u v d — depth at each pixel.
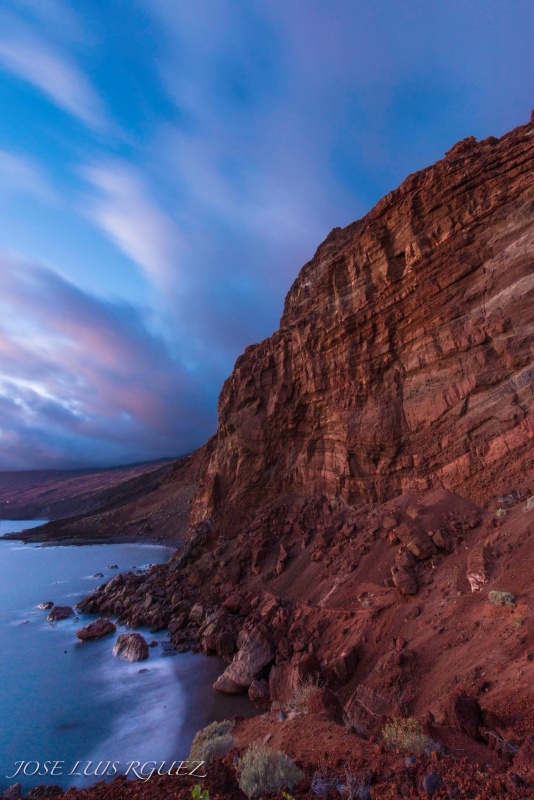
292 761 6.69
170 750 14.87
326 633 17.97
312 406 33.03
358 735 8.61
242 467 37.00
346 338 29.58
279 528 29.70
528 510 15.97
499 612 12.55
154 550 74.75
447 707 8.21
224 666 21.20
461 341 22.27
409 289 25.58
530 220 21.14
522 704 8.01
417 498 22.16
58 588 44.34
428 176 24.86
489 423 20.23
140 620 29.00
